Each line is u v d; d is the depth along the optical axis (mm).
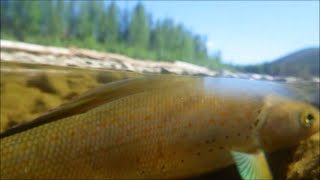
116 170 157
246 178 169
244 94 178
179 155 165
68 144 154
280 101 184
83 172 154
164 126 164
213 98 172
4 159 149
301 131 187
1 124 263
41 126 155
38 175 151
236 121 172
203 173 170
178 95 169
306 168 208
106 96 162
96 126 157
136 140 160
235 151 173
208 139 168
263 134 178
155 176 163
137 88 166
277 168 195
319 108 197
